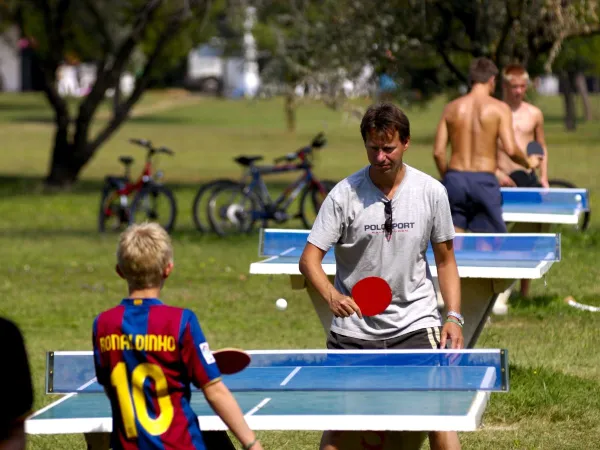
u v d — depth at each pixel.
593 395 9.55
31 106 103.62
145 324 5.10
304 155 24.22
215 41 57.75
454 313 6.70
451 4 19.48
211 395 5.09
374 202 6.67
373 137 6.52
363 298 6.43
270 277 17.16
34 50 37.03
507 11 18.27
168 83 119.81
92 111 35.72
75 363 6.00
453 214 12.38
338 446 6.23
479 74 12.48
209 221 23.80
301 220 26.81
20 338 4.24
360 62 21.59
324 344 12.39
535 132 14.71
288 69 23.84
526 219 12.82
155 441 5.03
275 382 5.98
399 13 20.16
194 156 52.09
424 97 23.41
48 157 51.66
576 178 35.94
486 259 9.41
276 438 8.77
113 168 46.03
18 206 30.69
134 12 37.44
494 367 5.83
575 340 11.95
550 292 15.08
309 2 23.69
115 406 5.14
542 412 9.12
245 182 24.17
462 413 5.29
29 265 19.27
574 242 20.06
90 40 38.06
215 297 15.73
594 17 18.12
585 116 80.50
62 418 5.59
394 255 6.67
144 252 5.21
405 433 6.19
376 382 5.84
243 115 96.12
